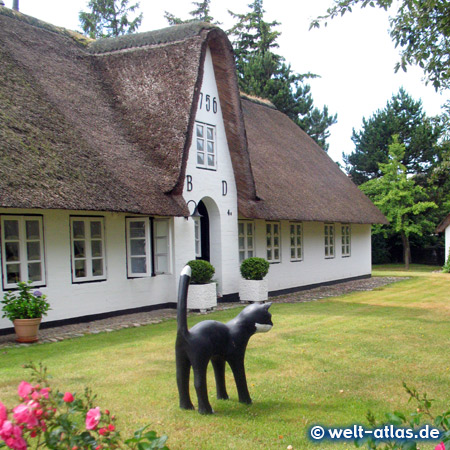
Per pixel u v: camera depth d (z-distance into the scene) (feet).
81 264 36.99
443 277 80.28
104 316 37.99
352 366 22.97
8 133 31.55
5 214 32.09
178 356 16.80
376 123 129.90
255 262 48.42
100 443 9.17
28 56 41.42
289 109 114.62
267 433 15.12
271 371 22.06
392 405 17.76
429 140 120.47
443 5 23.98
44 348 27.14
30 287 32.22
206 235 49.65
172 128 41.70
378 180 113.29
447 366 23.09
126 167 37.88
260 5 119.96
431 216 113.80
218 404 17.62
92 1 117.39
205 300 40.83
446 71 25.95
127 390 19.07
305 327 33.19
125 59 47.34
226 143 49.24
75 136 36.40
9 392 18.70
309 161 75.56
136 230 40.73
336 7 25.52
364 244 81.61
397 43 25.73
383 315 39.11
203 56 44.27
